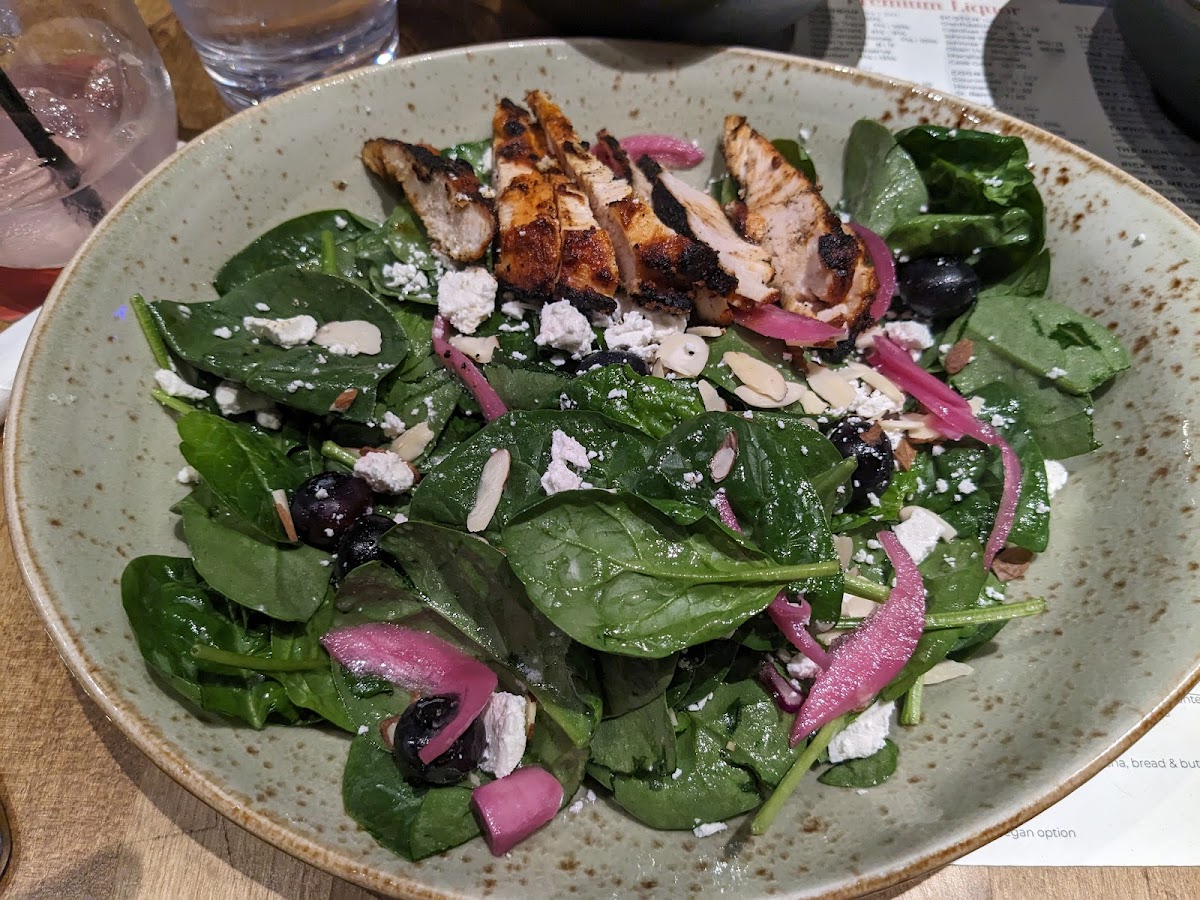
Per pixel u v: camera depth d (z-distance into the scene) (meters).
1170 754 0.18
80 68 0.23
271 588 0.18
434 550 0.17
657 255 0.21
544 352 0.21
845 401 0.21
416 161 0.21
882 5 0.29
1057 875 0.17
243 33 0.24
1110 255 0.21
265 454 0.19
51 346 0.18
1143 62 0.26
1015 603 0.18
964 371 0.22
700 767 0.17
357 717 0.17
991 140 0.22
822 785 0.17
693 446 0.17
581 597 0.16
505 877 0.15
